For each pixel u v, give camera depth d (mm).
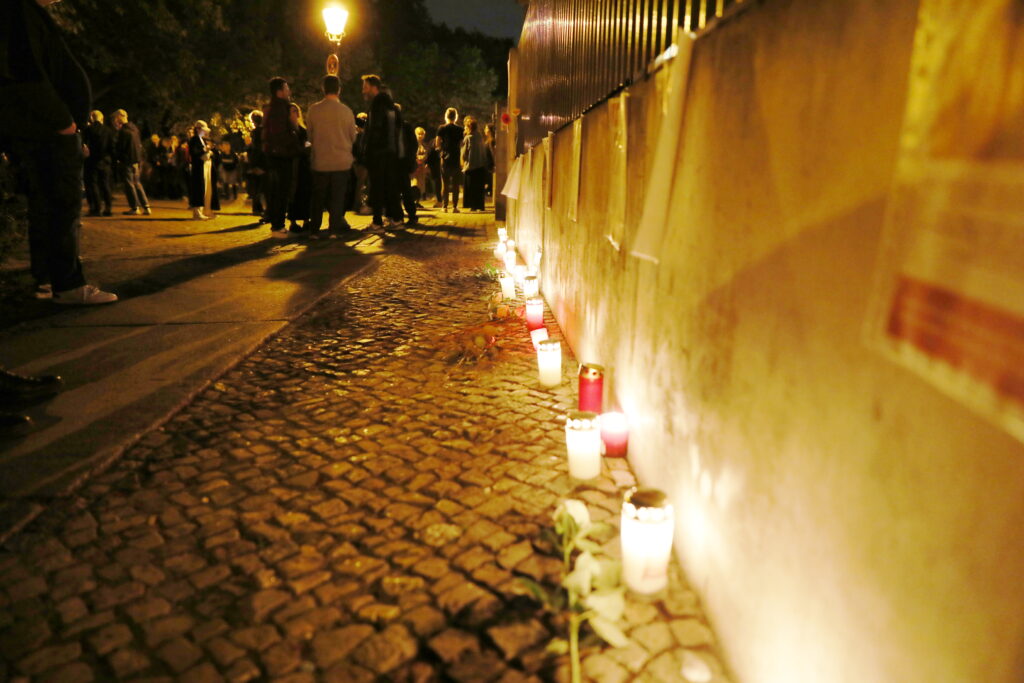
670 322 2229
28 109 4234
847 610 1155
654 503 1993
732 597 1679
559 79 5168
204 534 2352
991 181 778
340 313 5457
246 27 27016
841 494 1170
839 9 1164
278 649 1814
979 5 800
